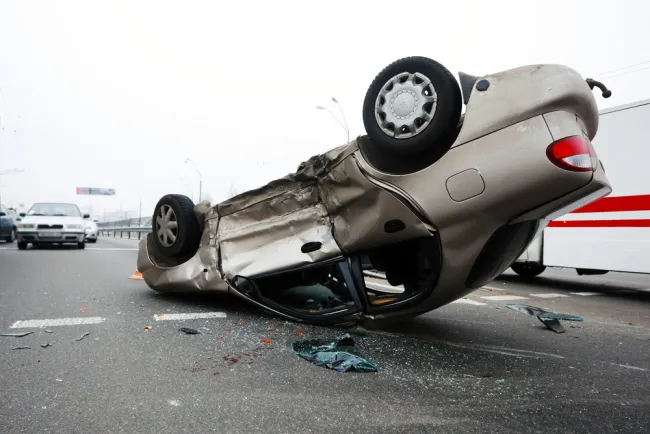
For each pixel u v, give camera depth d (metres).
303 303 4.25
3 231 16.39
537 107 2.51
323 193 3.51
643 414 2.06
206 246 4.32
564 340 3.47
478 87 2.74
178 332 3.33
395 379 2.43
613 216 6.37
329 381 2.37
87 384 2.27
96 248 14.26
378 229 3.07
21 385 2.24
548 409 2.09
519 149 2.52
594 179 2.47
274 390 2.23
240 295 3.98
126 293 5.13
